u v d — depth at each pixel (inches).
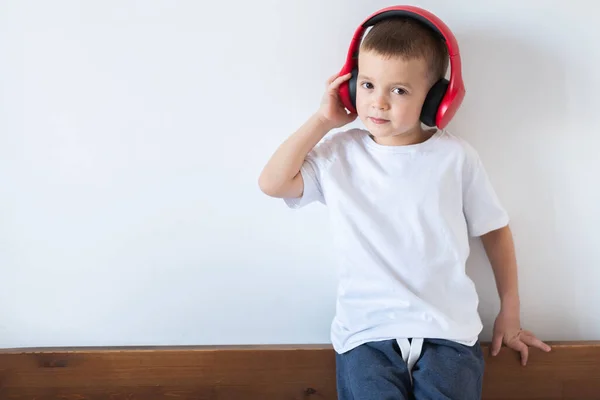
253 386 48.2
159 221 47.8
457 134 45.7
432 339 41.1
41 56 44.4
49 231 48.0
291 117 45.5
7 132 45.9
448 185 41.8
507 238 45.4
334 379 47.8
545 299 49.1
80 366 48.1
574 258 48.1
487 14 43.3
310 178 41.9
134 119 45.6
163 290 49.4
